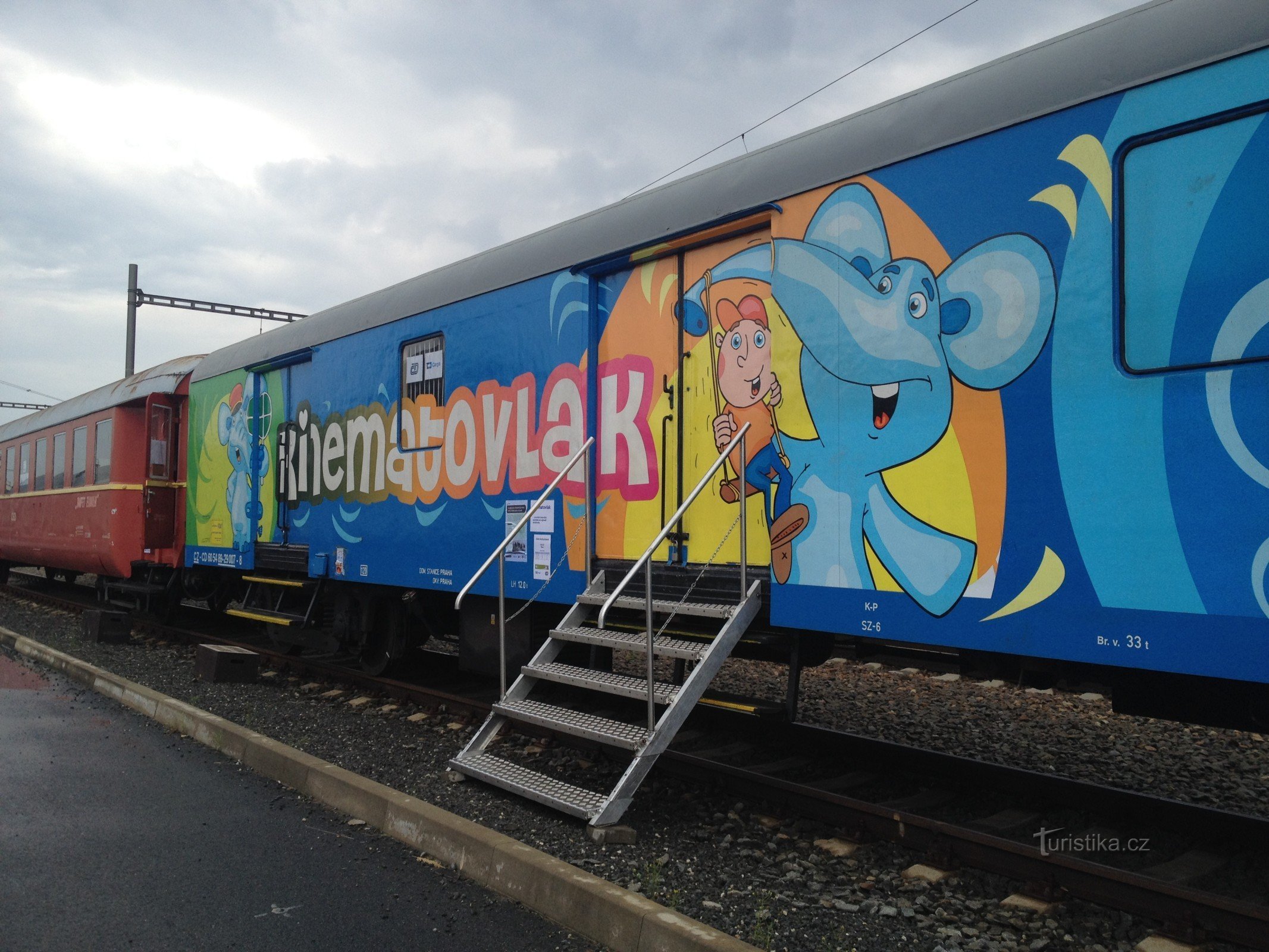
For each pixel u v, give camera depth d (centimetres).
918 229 397
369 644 827
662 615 511
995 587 363
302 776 496
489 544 628
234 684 793
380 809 437
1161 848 393
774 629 478
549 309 590
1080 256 346
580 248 569
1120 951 308
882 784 491
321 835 427
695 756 517
